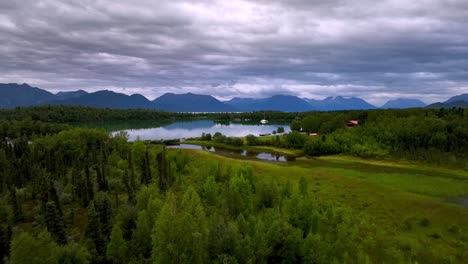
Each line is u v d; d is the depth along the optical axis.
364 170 113.38
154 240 36.56
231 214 53.53
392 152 134.62
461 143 126.62
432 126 136.50
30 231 54.16
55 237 48.03
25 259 32.78
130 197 66.12
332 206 61.72
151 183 75.75
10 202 68.38
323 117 198.50
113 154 110.81
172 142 186.88
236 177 71.12
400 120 151.88
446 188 89.88
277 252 41.88
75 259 36.41
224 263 36.00
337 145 145.00
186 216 36.41
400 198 77.69
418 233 59.25
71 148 118.38
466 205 76.69
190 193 59.50
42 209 58.81
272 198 62.50
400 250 51.97
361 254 46.06
